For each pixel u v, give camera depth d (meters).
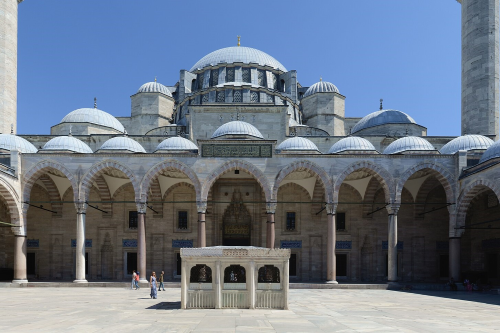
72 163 36.66
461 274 38.47
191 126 45.59
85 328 15.38
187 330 14.86
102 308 21.56
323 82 55.97
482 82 42.25
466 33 44.03
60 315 18.95
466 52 43.97
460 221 36.31
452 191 36.66
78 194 36.28
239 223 44.44
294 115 54.25
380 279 43.16
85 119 48.75
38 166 36.72
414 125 48.00
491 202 38.91
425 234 43.38
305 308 21.73
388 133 47.78
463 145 38.72
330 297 28.31
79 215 36.28
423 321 17.80
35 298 26.86
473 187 34.41
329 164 36.81
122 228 43.75
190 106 45.69
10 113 43.41
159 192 43.62
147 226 43.69
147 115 53.31
